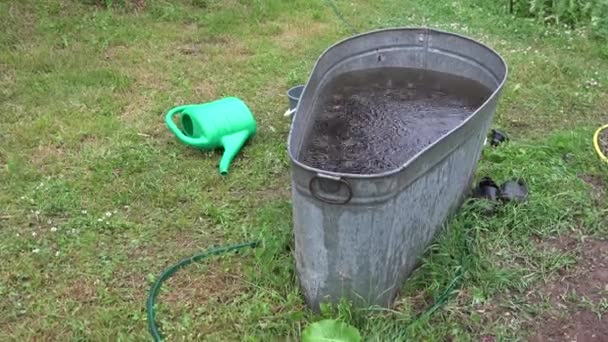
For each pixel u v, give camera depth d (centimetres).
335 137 299
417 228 275
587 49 559
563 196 350
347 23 617
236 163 387
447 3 667
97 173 373
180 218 338
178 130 393
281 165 386
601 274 304
